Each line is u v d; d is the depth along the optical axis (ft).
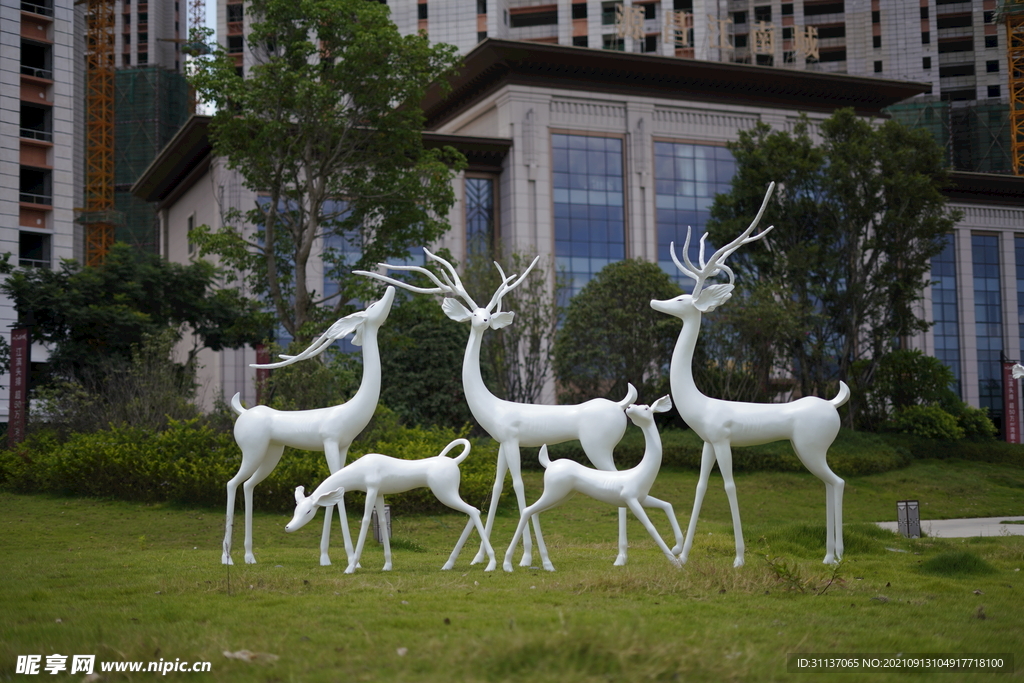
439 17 170.71
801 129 96.22
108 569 30.01
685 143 116.78
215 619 20.81
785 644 18.45
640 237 112.88
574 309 85.71
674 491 68.64
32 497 54.03
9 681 16.63
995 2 211.00
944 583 27.32
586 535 48.01
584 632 17.31
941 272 133.80
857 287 89.97
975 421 96.17
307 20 68.90
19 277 86.58
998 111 195.83
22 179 128.98
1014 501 71.31
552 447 74.13
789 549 36.19
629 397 31.12
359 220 75.15
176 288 96.17
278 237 78.13
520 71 111.14
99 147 194.70
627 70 113.19
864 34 207.31
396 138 70.79
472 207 112.68
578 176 112.47
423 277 72.90
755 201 94.02
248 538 32.55
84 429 65.72
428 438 59.26
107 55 207.21
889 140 92.32
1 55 120.98
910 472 79.87
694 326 31.04
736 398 84.69
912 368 97.30
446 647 17.48
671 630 19.20
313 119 69.15
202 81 67.62
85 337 86.89
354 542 43.11
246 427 32.17
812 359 93.15
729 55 180.65
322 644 18.34
